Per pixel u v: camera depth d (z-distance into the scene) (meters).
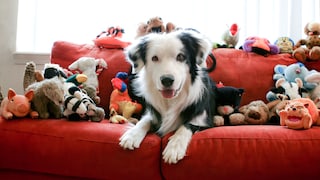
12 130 1.43
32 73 1.86
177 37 1.54
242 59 2.04
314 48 1.96
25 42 2.50
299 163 1.27
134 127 1.49
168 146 1.34
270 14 2.39
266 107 1.74
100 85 2.03
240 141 1.32
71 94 1.66
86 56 2.11
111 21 2.46
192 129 1.47
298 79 1.82
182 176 1.30
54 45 2.16
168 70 1.43
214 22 2.41
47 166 1.39
